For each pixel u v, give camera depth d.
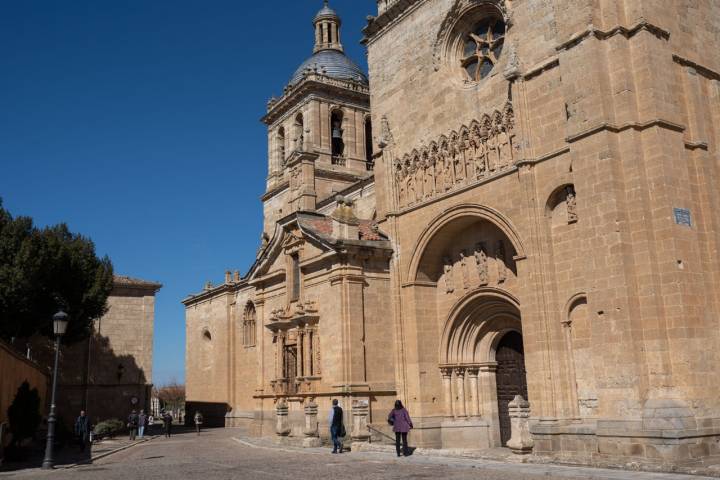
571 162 26.72
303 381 38.59
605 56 26.09
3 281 43.59
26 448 34.47
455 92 34.41
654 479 17.84
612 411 23.77
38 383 42.31
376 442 34.22
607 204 24.78
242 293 64.50
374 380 36.03
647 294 23.80
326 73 68.00
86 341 62.09
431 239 35.06
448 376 35.16
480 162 32.34
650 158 24.75
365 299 36.75
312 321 38.41
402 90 38.38
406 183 37.41
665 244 23.94
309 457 28.31
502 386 34.78
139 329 65.12
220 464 26.78
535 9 29.61
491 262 33.00
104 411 61.91
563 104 27.70
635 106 25.34
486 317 34.50
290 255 42.34
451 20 35.56
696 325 23.56
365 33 41.91
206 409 69.56
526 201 28.58
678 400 22.78
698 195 25.66
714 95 27.92
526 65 29.73
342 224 37.28
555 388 26.53
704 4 28.89
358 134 66.88
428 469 22.08
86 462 31.58
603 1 26.47
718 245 25.38
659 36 25.94
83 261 51.66
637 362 23.36
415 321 35.41
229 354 64.94
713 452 22.47
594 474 19.25
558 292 27.41
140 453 37.09
